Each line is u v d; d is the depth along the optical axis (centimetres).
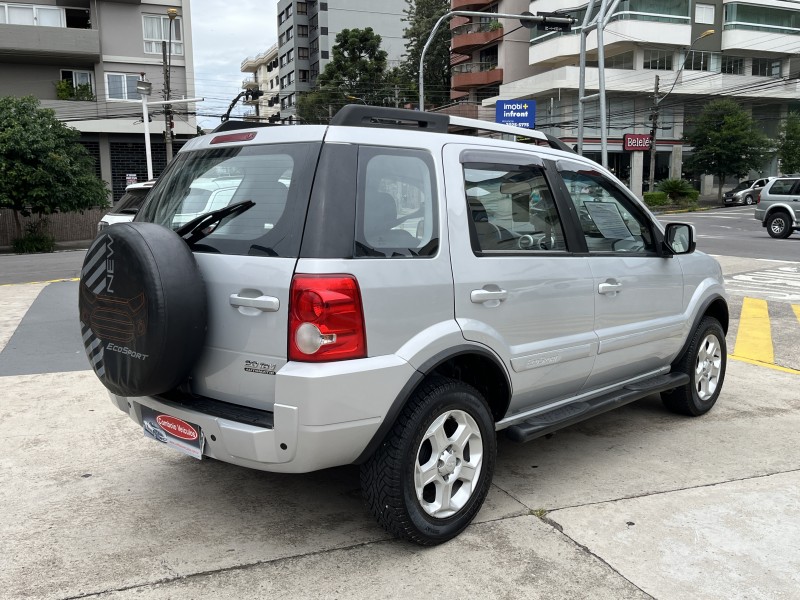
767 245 1944
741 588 287
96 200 2583
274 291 279
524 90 4450
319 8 7212
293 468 281
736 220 3192
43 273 1556
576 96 4328
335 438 279
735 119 4291
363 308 282
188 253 294
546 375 372
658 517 350
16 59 3212
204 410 298
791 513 355
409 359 296
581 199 408
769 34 4569
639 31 4197
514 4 4741
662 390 458
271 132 316
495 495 376
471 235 331
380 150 306
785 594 283
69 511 356
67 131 2530
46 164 2420
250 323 287
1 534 331
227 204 316
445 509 321
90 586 286
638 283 432
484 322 331
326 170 289
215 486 389
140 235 286
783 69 4769
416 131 327
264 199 300
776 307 979
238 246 297
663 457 434
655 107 4159
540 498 372
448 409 316
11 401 539
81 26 3403
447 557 311
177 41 3444
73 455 432
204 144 349
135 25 3359
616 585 288
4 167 2342
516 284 346
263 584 288
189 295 286
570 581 291
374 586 287
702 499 371
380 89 4988
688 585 289
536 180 379
